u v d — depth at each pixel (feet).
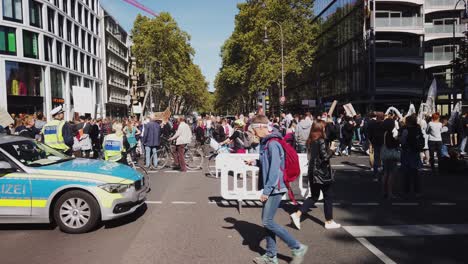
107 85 226.58
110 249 19.12
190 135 47.16
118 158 36.17
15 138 25.11
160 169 48.57
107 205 22.03
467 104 102.37
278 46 148.15
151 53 219.82
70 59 151.64
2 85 114.73
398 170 44.91
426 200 29.76
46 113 129.90
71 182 22.02
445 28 155.22
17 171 22.27
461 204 28.35
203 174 44.32
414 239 20.31
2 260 17.84
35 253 18.75
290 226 23.07
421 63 141.28
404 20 141.79
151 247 19.33
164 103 277.03
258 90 148.05
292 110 252.21
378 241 20.08
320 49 196.03
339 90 171.73
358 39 150.30
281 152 16.70
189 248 19.13
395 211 26.45
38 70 127.54
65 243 20.24
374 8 140.15
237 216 25.31
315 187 22.33
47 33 130.62
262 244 19.71
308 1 150.51
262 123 17.44
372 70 142.51
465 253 18.19
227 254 18.29
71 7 157.28
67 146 37.09
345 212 26.30
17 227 23.44
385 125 30.55
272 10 144.56
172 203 29.12
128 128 47.24
